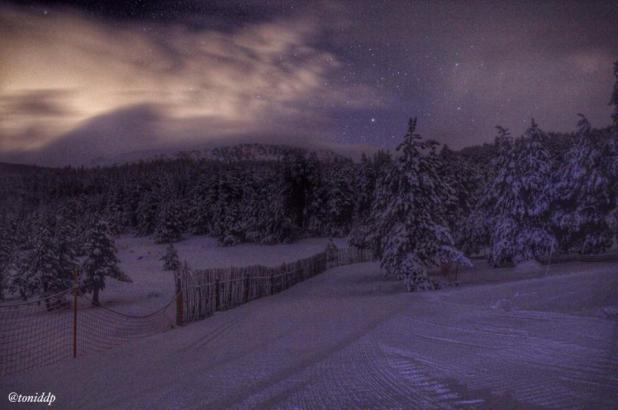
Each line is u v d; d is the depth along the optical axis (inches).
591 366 213.8
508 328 345.7
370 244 988.6
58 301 1133.7
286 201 3294.8
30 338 676.7
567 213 1157.7
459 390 196.2
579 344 264.8
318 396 206.2
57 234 1272.1
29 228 2561.5
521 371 216.7
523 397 177.8
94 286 1220.5
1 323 872.9
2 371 436.1
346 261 1913.1
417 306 565.0
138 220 4313.5
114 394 249.8
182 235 3548.2
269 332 461.4
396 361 269.4
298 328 471.8
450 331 363.3
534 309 425.1
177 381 267.7
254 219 3107.8
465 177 1839.3
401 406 181.9
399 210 912.3
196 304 644.1
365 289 1003.3
